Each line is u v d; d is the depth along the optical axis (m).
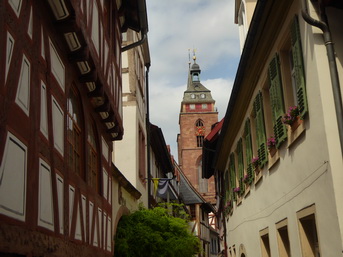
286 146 8.92
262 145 10.91
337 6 7.00
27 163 5.12
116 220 12.12
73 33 6.65
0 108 4.39
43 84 5.87
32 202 5.24
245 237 14.48
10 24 4.73
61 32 6.54
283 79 8.93
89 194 8.43
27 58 5.26
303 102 7.53
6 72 4.57
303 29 7.45
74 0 6.29
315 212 7.30
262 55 10.30
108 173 10.70
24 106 5.09
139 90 18.83
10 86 4.67
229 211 19.41
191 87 95.19
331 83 6.73
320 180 7.00
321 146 6.88
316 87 6.94
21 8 5.10
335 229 6.46
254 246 12.84
